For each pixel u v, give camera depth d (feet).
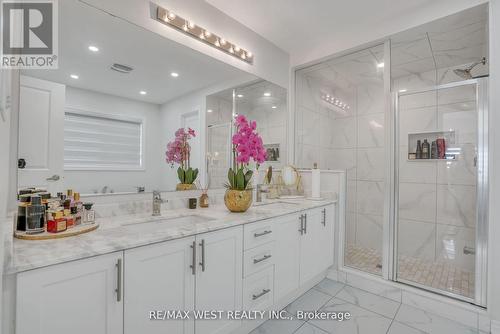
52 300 2.71
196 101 6.44
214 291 4.43
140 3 5.24
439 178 7.24
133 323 3.37
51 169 4.27
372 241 9.41
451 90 6.78
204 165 6.68
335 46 8.20
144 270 3.48
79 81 4.58
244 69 7.60
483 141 5.96
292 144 9.36
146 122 5.53
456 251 7.02
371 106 9.64
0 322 2.01
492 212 5.37
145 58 5.43
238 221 4.84
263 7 6.74
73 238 3.45
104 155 4.93
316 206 7.18
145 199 5.55
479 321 5.50
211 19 6.61
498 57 5.37
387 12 6.90
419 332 5.40
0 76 1.84
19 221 3.44
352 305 6.52
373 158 9.54
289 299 6.59
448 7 6.07
